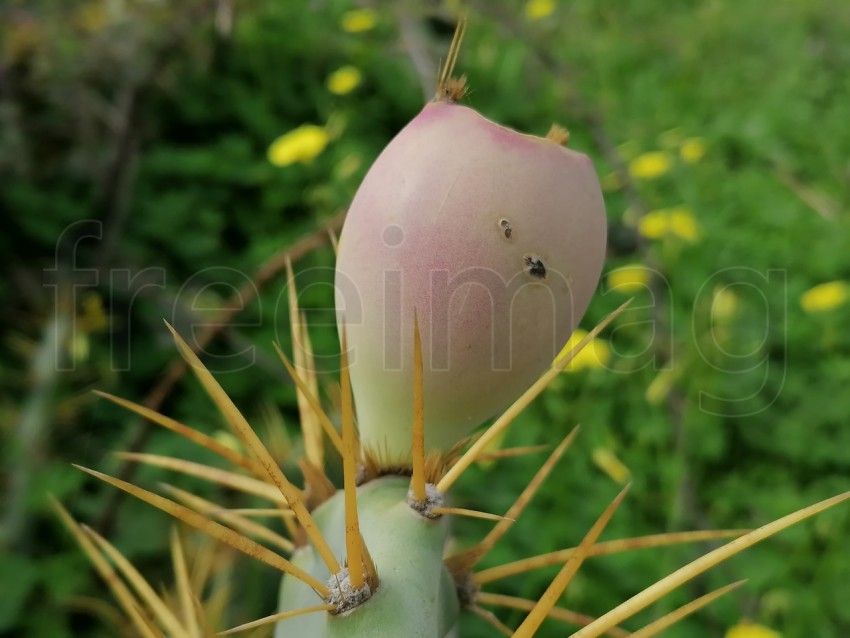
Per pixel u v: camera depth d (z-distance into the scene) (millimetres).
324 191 557
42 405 380
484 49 727
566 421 460
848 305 563
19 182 507
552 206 111
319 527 130
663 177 677
